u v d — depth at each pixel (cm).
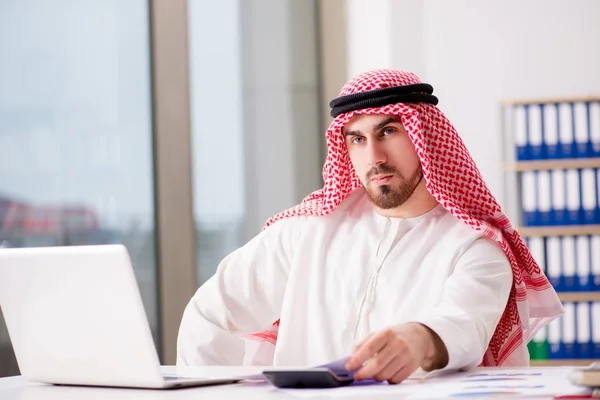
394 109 192
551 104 454
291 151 460
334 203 209
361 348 135
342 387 135
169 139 407
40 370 152
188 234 411
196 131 426
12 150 364
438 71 496
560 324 443
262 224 447
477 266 186
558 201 450
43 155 373
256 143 447
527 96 493
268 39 455
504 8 493
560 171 450
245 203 441
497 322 180
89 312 139
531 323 216
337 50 474
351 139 200
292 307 201
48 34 375
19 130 366
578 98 449
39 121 372
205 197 427
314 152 470
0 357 353
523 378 138
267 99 454
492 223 202
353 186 213
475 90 494
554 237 448
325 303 200
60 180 377
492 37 494
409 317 189
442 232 199
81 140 383
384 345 136
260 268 210
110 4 393
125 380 140
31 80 369
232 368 170
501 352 199
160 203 405
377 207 205
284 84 460
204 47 431
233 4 442
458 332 155
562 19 491
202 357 201
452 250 192
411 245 199
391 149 195
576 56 491
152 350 135
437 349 150
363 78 201
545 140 453
